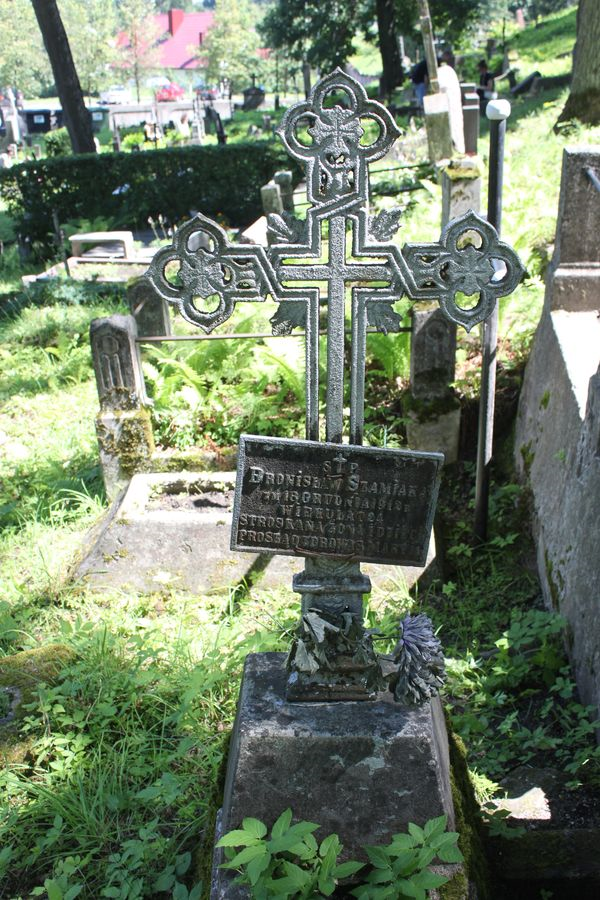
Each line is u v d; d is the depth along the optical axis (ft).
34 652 13.61
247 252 8.72
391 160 43.16
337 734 8.87
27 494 20.62
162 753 11.72
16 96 147.33
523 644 13.75
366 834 8.89
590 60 39.22
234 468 19.16
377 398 20.85
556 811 10.52
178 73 228.22
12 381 27.45
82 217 59.36
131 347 18.69
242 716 9.16
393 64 91.71
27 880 10.27
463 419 19.62
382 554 9.33
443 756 9.43
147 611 15.88
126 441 19.06
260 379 20.51
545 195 27.30
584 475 13.26
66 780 11.39
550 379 16.56
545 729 12.12
